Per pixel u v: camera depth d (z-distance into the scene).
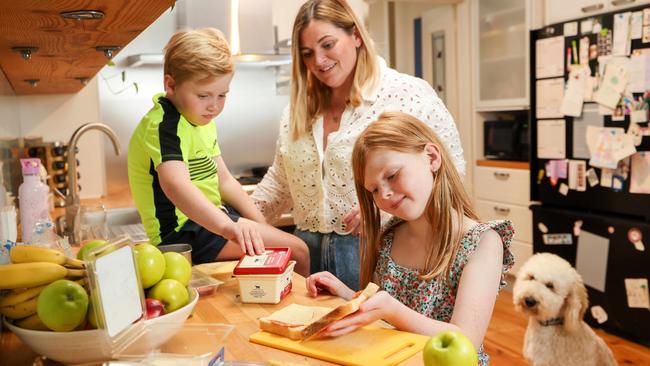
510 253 1.30
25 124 3.34
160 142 1.62
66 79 2.56
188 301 1.10
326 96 1.93
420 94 1.89
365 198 1.42
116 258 0.93
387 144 1.24
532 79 3.91
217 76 1.62
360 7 4.12
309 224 1.96
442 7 5.07
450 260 1.28
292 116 1.92
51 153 2.96
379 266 1.44
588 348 2.60
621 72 3.27
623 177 3.30
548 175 3.81
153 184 1.68
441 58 5.20
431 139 1.30
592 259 3.47
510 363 3.07
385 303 1.06
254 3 3.60
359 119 1.86
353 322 1.04
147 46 3.56
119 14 1.19
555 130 3.74
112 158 3.49
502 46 4.32
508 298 4.19
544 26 3.86
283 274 1.28
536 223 3.87
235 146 3.83
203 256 1.69
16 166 2.38
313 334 1.01
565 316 2.61
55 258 0.94
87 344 0.87
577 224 3.57
